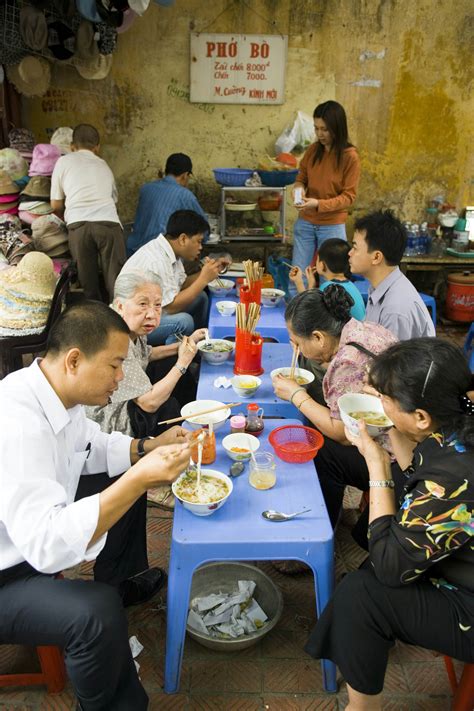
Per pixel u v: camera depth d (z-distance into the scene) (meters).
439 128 5.42
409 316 2.53
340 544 2.52
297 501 1.82
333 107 4.23
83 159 4.44
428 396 1.41
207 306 4.14
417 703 1.82
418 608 1.51
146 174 5.50
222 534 1.67
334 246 3.03
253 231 5.34
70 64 4.95
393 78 5.27
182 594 1.71
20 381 1.55
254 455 1.92
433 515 1.41
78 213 4.45
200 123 5.36
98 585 1.55
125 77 5.20
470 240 5.60
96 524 1.43
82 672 1.49
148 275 2.34
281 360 2.75
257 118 5.36
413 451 1.66
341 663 1.60
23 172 4.67
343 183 4.46
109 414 2.35
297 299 2.14
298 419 2.36
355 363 1.99
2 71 4.38
